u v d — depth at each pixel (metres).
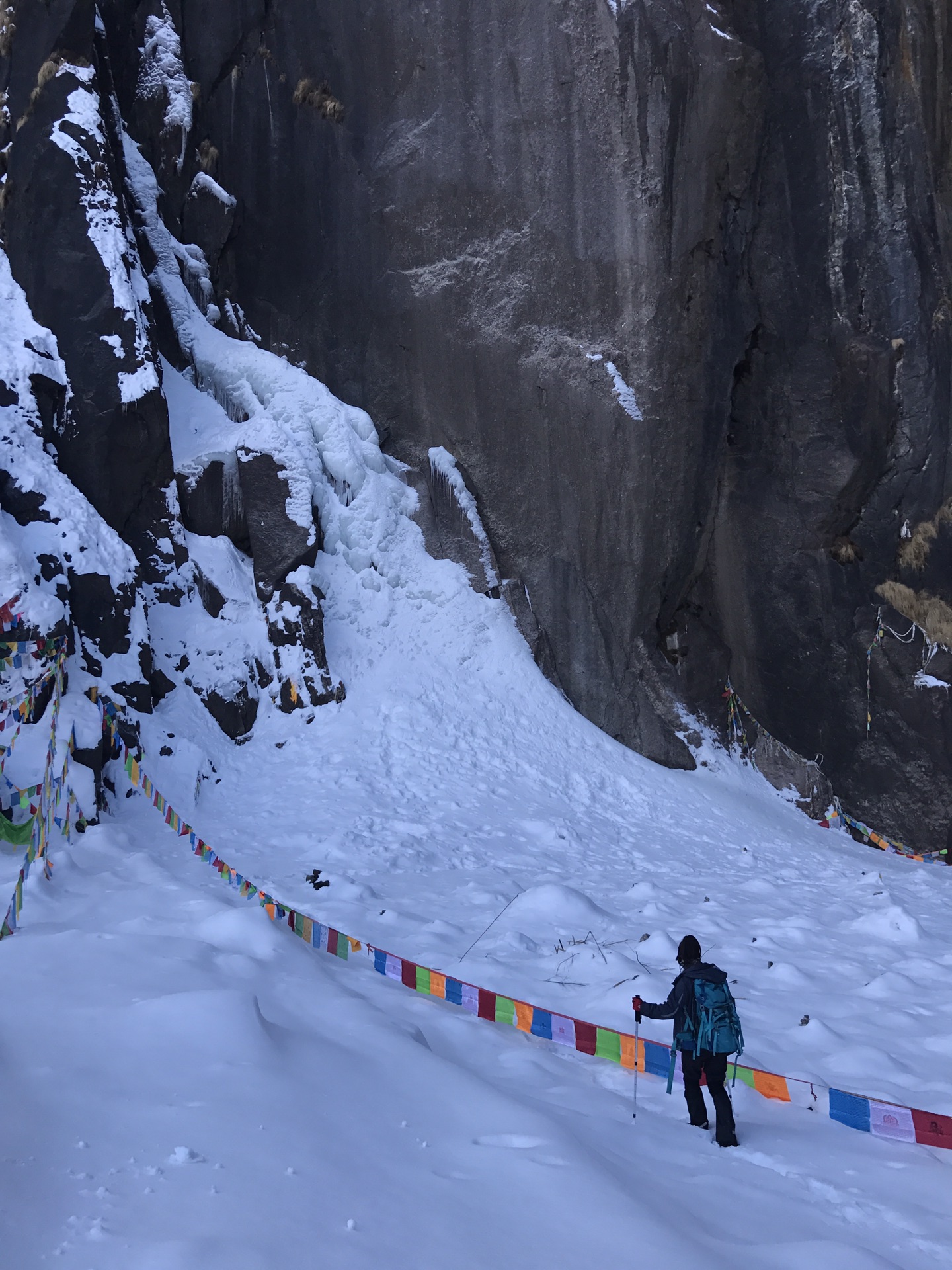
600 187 15.99
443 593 16.05
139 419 13.70
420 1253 2.54
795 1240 3.26
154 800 10.90
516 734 14.94
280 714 14.16
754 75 16.44
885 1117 4.09
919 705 16.88
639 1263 2.64
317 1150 3.10
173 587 14.14
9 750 10.28
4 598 10.72
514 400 16.56
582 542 16.34
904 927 9.15
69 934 5.58
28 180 13.64
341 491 16.17
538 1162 3.24
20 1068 3.57
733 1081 5.16
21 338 13.13
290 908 7.48
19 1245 2.38
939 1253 3.32
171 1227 2.50
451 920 8.53
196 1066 3.68
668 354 16.00
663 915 9.34
